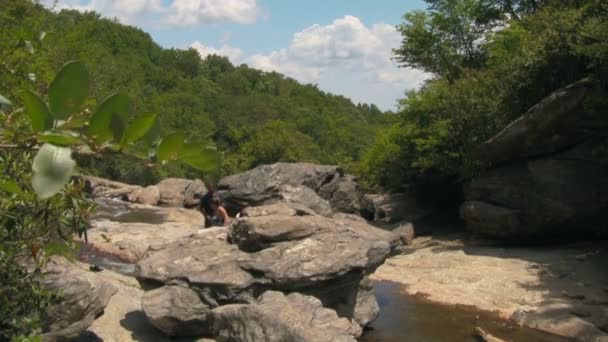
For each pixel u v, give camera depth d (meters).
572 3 18.67
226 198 23.70
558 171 16.95
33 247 3.56
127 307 10.00
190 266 9.93
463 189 21.97
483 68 23.95
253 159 49.06
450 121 20.44
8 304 4.02
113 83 30.77
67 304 7.47
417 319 11.32
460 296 12.79
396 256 17.52
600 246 16.78
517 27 22.08
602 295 12.20
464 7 26.23
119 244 15.15
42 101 1.20
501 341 9.91
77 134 1.24
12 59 3.18
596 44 14.76
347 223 14.36
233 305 9.03
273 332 8.17
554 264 14.98
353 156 90.00
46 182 1.09
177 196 31.11
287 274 9.59
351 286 10.57
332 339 7.88
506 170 18.47
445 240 20.44
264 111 84.62
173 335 9.24
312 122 91.44
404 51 27.72
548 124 16.38
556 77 17.64
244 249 10.52
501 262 15.70
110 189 30.80
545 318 10.89
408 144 24.20
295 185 23.03
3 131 1.54
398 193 28.88
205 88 86.62
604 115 15.48
